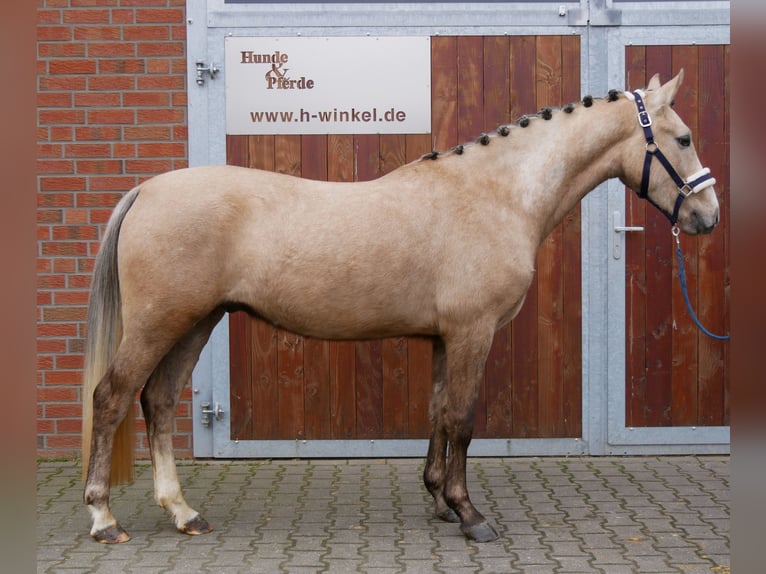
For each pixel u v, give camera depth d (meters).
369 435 5.04
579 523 3.89
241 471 4.82
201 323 3.84
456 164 3.77
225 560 3.43
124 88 4.90
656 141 3.75
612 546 3.58
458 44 4.92
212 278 3.53
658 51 4.94
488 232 3.65
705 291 5.01
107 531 3.62
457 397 3.66
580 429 5.05
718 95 4.95
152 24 4.88
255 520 3.96
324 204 3.61
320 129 4.93
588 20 4.91
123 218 3.61
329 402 5.02
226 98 4.91
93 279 3.63
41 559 3.44
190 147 4.93
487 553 3.50
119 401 3.55
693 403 5.05
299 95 4.92
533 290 5.00
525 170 3.75
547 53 4.93
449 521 3.92
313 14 4.89
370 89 4.93
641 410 5.05
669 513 4.03
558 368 5.03
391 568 3.33
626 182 3.89
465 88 4.94
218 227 3.52
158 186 3.60
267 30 4.89
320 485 4.54
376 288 3.59
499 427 5.04
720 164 4.98
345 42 4.91
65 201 4.93
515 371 5.03
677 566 3.36
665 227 4.98
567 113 3.84
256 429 5.02
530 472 4.76
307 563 3.39
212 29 4.89
